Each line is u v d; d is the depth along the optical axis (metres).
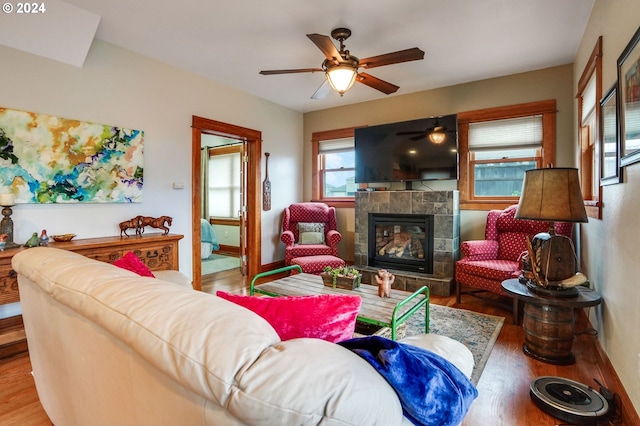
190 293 0.84
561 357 2.26
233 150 6.53
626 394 1.73
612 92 2.07
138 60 3.39
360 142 4.82
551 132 3.76
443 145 4.16
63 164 2.88
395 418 0.70
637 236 1.63
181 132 3.81
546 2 2.53
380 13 2.66
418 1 2.50
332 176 5.46
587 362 2.28
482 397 1.89
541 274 2.35
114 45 3.20
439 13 2.66
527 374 2.13
